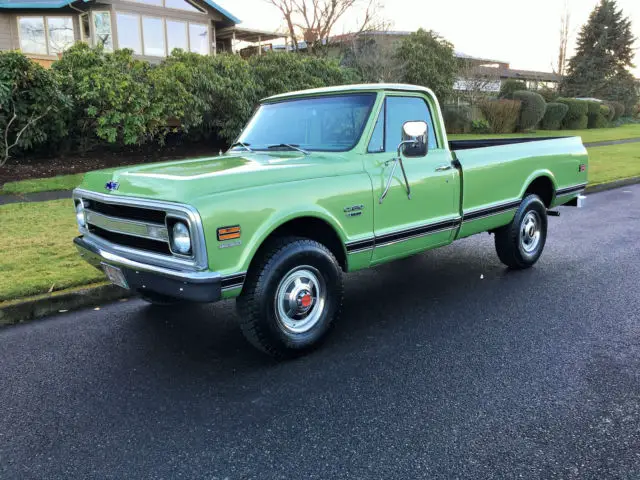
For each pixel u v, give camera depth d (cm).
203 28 2492
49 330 473
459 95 2964
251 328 382
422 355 414
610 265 660
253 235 360
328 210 406
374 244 446
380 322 485
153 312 517
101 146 1492
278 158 439
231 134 1572
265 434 312
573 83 4856
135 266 368
